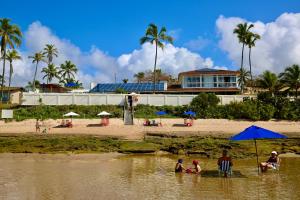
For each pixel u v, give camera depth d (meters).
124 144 31.03
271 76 59.53
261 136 18.14
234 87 66.00
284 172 20.08
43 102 53.62
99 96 54.06
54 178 18.81
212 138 33.84
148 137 36.12
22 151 29.50
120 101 53.84
